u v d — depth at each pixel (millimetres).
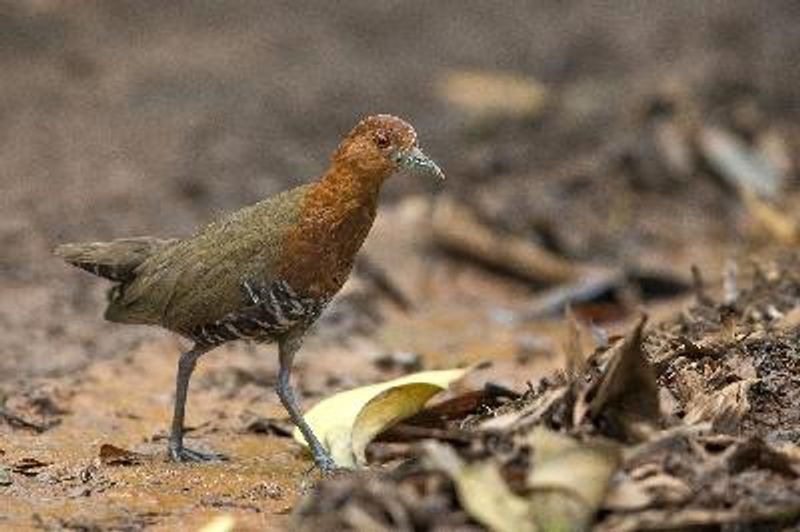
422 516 7066
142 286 9984
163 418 11289
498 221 17328
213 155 19844
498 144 20156
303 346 13617
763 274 12406
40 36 24031
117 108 21594
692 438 7789
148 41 24453
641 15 25078
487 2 26719
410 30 25344
